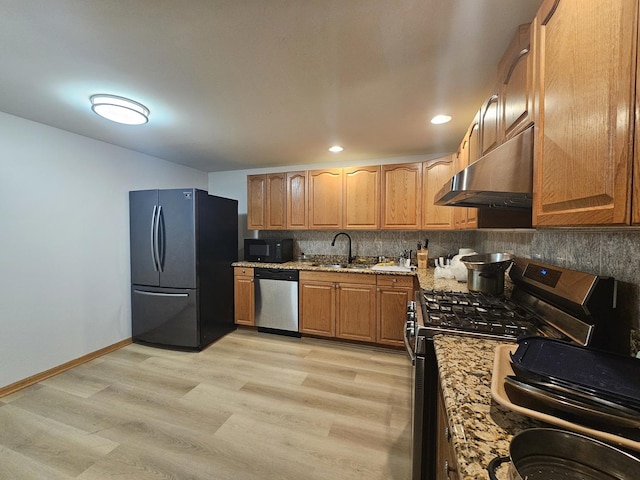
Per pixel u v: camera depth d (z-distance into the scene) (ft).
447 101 6.44
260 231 13.75
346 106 6.73
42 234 7.92
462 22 3.95
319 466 4.99
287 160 12.21
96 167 9.29
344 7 3.72
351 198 11.07
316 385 7.54
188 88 5.89
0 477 4.75
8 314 7.23
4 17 3.85
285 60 4.91
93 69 5.19
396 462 5.09
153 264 10.00
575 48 2.30
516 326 3.84
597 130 2.01
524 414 1.96
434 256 11.23
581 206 2.22
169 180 12.32
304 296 10.72
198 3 3.64
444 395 2.54
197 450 5.32
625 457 1.54
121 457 5.15
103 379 7.85
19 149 7.41
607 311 3.09
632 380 2.21
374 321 9.89
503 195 3.91
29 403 6.75
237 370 8.36
